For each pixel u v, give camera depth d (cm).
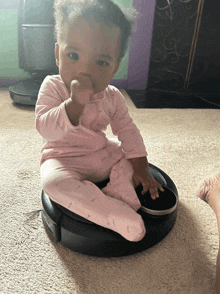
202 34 210
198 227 81
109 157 84
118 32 63
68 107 60
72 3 61
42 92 74
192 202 92
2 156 114
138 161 85
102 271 66
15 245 72
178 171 110
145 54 214
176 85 225
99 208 66
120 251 68
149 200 76
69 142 78
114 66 67
